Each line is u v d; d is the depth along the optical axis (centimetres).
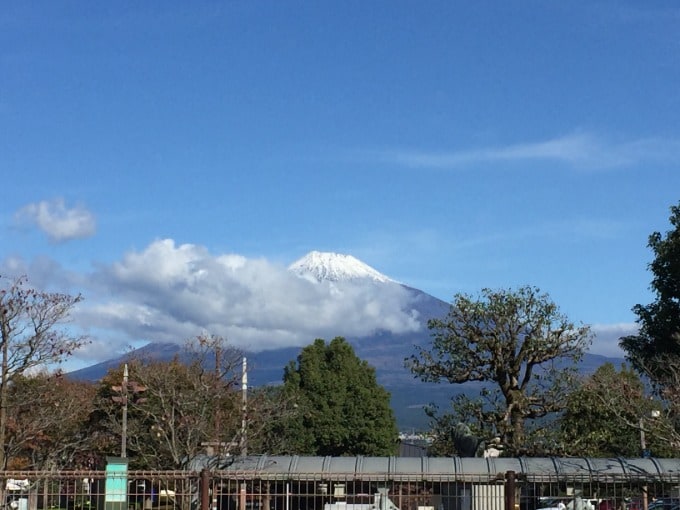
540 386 3966
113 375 4644
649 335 4034
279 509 2720
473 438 3525
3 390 2953
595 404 3719
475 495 2555
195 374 3484
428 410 4066
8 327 2980
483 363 4041
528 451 3784
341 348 6831
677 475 2430
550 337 3947
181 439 3177
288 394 5422
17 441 3117
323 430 6550
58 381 3797
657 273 4059
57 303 4109
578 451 3744
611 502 2642
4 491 2338
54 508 2553
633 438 3975
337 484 2552
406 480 2405
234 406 3519
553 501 2659
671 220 4094
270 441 3856
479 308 3981
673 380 3575
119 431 3653
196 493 2434
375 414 6731
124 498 2244
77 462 3962
